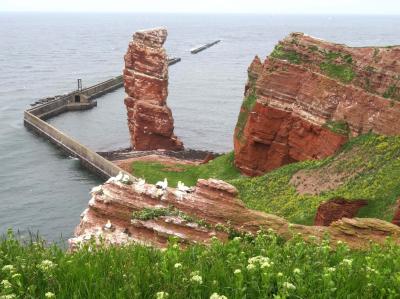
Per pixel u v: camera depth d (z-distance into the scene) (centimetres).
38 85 18638
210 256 1209
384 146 5331
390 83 5700
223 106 15162
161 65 9800
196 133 11962
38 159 9931
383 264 1256
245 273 1037
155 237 2441
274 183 5888
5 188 8188
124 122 13512
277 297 858
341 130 5938
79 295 938
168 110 10006
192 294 953
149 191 2692
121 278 1037
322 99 6222
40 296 959
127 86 10300
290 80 6606
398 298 968
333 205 4272
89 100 15912
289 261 1172
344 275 1037
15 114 13862
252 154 6988
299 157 6469
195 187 2711
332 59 6356
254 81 8019
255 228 2419
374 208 4241
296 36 6806
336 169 5478
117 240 2445
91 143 11400
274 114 6669
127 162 8619
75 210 7325
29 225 6725
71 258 1179
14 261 1182
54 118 13988
